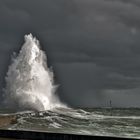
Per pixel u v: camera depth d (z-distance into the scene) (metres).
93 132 37.34
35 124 41.03
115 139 27.05
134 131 38.12
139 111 54.31
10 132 31.66
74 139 28.50
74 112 50.72
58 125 41.38
